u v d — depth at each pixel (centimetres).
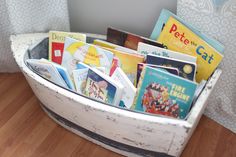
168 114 100
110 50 113
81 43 115
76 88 110
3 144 115
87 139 117
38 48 122
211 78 103
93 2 125
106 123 100
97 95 105
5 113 128
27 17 121
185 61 103
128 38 117
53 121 125
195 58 105
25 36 122
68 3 130
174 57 108
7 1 116
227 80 111
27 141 117
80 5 129
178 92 98
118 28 130
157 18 120
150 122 89
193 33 106
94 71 104
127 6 121
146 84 100
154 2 116
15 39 121
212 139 118
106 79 101
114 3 123
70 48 117
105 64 113
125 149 109
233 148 115
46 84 103
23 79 144
